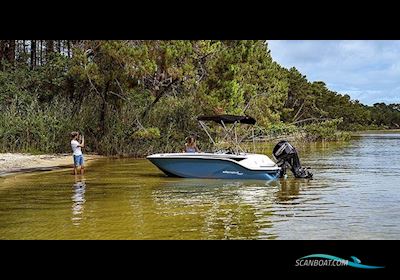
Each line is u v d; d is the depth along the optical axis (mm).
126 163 22172
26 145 24812
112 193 13234
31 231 8812
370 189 13992
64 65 28516
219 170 15992
